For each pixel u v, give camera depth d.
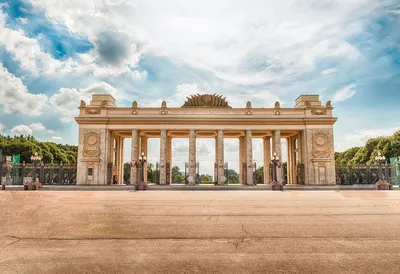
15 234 14.29
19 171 73.56
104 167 71.75
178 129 73.81
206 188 62.44
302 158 74.56
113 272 9.10
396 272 9.06
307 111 74.00
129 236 13.84
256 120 73.50
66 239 13.29
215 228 15.62
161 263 9.93
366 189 59.69
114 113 74.19
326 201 30.70
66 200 32.06
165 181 72.25
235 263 9.91
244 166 75.50
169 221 17.81
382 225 16.38
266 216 19.75
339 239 13.16
